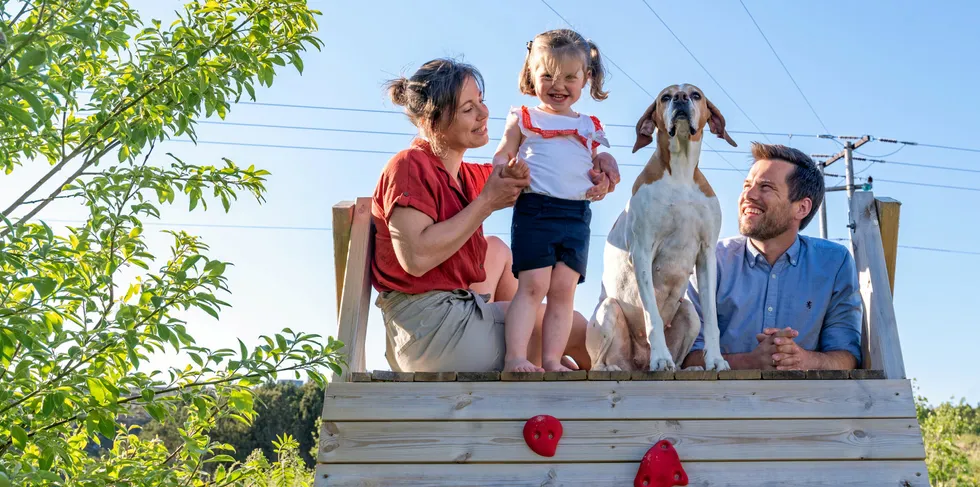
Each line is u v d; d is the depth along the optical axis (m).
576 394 3.10
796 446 3.10
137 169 4.17
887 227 3.72
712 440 3.08
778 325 4.11
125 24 4.09
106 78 4.07
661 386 3.12
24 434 3.31
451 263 3.51
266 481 5.18
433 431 3.04
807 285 4.10
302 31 4.50
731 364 3.84
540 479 3.00
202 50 4.07
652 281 3.60
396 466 3.00
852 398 3.18
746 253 4.27
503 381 3.11
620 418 3.08
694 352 4.06
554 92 3.80
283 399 32.41
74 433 4.51
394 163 3.45
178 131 4.11
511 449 3.03
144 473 3.96
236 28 4.24
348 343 3.34
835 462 3.10
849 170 19.92
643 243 3.61
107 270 4.04
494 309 3.58
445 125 3.53
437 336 3.41
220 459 4.54
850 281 4.06
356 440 3.02
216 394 3.75
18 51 3.25
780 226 4.12
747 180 4.25
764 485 3.05
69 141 4.30
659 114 3.64
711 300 3.60
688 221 3.62
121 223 4.16
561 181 3.62
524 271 3.54
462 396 3.08
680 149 3.60
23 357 3.34
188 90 4.02
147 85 4.09
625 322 3.84
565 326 3.57
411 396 3.07
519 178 3.26
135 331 3.37
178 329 3.39
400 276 3.46
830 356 3.81
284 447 6.04
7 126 3.72
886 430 3.15
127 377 3.53
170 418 3.60
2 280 3.48
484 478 3.00
